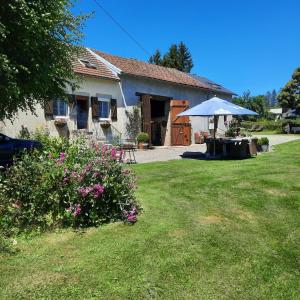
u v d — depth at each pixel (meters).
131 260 4.88
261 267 4.87
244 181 9.48
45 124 16.12
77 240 5.49
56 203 6.03
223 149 16.02
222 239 5.66
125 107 20.14
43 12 8.55
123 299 4.04
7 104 10.02
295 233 6.03
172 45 48.81
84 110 18.03
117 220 6.30
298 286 4.48
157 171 11.44
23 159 6.52
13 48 8.35
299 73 42.94
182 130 22.81
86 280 4.38
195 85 24.83
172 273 4.61
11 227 5.82
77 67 17.69
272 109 67.69
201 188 8.85
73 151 6.86
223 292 4.27
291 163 12.74
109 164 6.52
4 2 7.83
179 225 6.16
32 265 4.70
